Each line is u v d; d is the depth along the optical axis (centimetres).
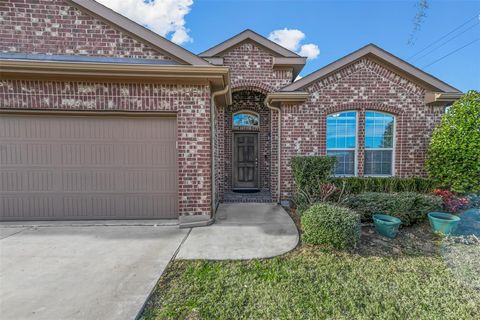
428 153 633
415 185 613
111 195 508
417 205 475
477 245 375
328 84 663
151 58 488
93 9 470
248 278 290
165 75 455
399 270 310
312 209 402
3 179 488
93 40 479
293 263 327
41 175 494
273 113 720
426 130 669
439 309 237
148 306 239
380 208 467
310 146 665
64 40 475
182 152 492
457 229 427
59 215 501
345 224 363
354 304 243
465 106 554
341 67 654
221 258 339
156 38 479
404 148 667
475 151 536
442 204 500
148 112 490
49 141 491
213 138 559
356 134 680
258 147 912
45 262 323
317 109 662
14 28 465
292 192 665
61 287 264
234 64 757
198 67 449
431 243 394
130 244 388
